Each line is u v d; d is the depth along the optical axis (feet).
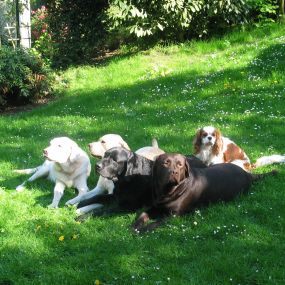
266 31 32.83
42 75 28.07
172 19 31.78
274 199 13.96
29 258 11.94
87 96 26.45
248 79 25.07
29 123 23.21
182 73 27.63
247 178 14.78
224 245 11.97
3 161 18.66
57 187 15.51
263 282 10.80
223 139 16.99
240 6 32.73
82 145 19.61
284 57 26.73
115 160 13.66
